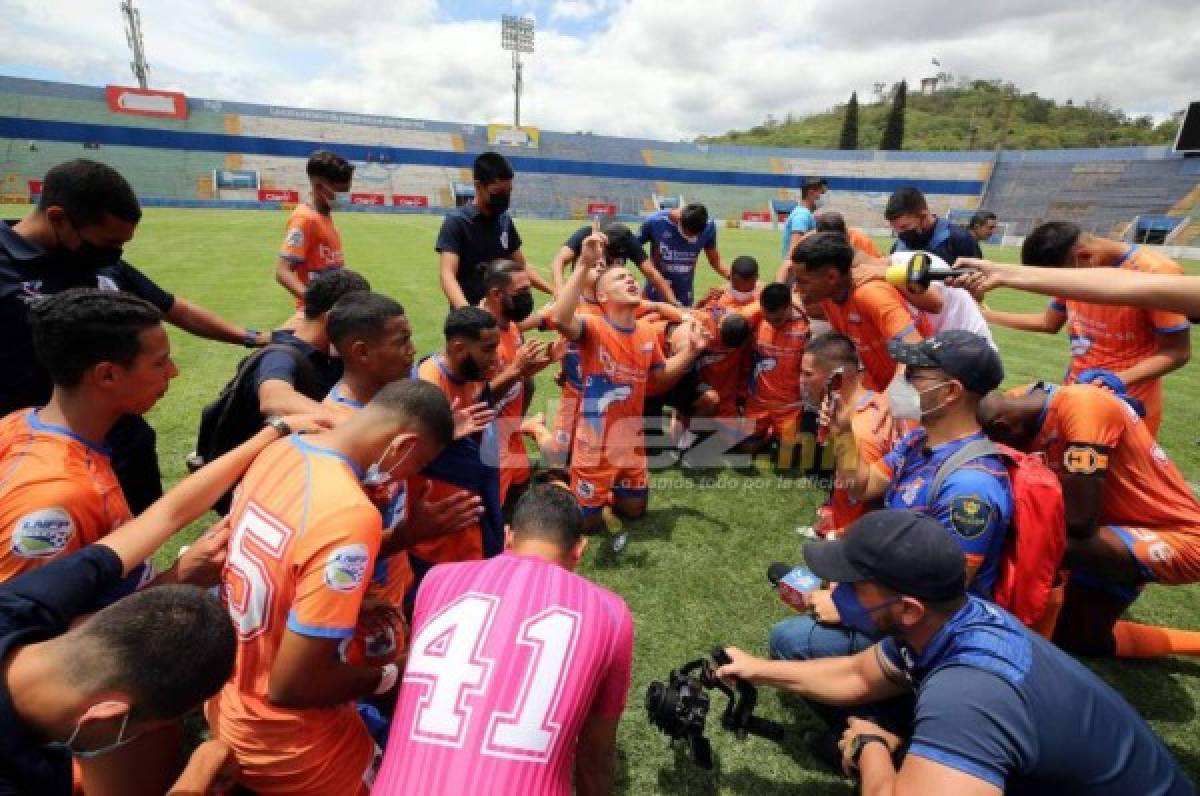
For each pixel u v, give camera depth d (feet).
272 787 6.40
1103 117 359.25
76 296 6.26
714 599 12.28
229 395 9.57
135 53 156.46
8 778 4.36
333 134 154.40
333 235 17.79
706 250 24.43
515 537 6.52
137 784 6.23
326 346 10.06
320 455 6.10
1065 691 5.50
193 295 37.19
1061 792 5.47
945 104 398.42
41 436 6.38
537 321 14.94
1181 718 9.73
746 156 182.50
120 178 8.95
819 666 7.98
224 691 6.49
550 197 169.37
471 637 5.35
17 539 5.91
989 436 9.91
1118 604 10.36
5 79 129.49
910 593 5.83
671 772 8.55
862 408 11.02
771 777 8.54
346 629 5.68
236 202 129.49
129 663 4.23
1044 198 159.02
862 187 181.78
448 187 161.79
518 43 169.07
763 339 17.43
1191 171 138.92
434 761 4.93
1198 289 7.45
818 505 16.14
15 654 4.44
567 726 5.16
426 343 29.45
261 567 5.80
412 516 8.47
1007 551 8.04
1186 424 23.26
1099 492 8.93
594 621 5.56
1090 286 8.09
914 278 9.55
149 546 6.11
